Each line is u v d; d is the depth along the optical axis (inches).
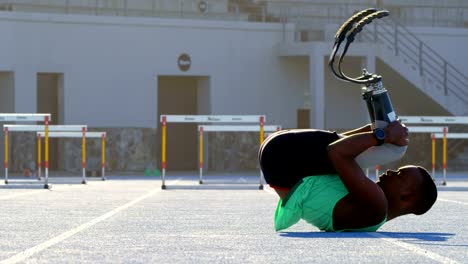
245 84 2632.9
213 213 904.3
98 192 1402.6
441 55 2778.1
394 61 2603.3
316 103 2549.2
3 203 1075.3
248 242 577.6
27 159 2443.4
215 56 2608.3
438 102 2664.9
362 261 470.0
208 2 2674.7
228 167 2625.5
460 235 633.6
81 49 2479.1
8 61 2399.1
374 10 695.1
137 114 2541.8
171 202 1114.7
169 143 2689.5
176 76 2637.8
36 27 2432.3
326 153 667.4
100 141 2492.6
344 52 685.9
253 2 2726.4
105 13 2556.6
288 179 671.8
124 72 2524.6
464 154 2659.9
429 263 462.3
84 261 469.7
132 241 586.9
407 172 678.5
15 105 2410.2
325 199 659.4
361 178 651.5
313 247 542.0
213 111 2608.3
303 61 2682.1
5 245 562.6
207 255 499.2
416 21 2824.8
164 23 2556.6
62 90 2471.7
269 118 2652.6
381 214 656.4
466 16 2903.5
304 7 2753.4
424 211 681.6
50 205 1035.3
